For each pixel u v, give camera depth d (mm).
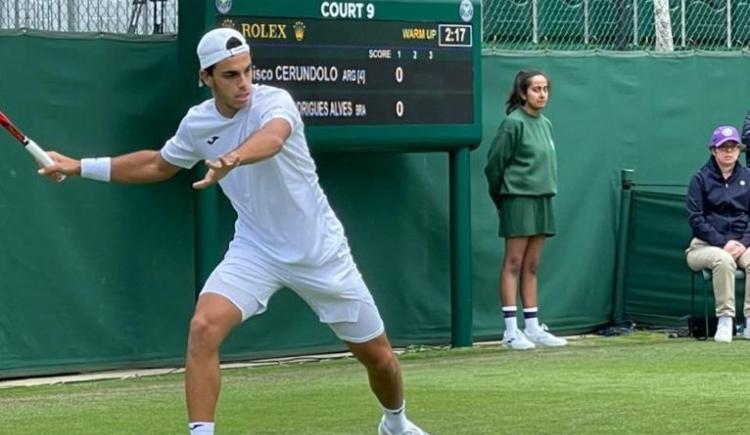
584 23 15977
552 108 15461
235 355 13734
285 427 8852
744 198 14195
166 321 13461
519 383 10844
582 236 15617
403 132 13492
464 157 14000
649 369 11688
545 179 13930
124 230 13234
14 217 12703
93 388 11711
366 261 14438
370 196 14461
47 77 12859
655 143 16047
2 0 13125
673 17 16672
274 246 7148
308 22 12992
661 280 15492
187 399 6828
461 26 13773
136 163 7430
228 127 7129
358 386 11016
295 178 7102
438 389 10508
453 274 14141
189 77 12680
